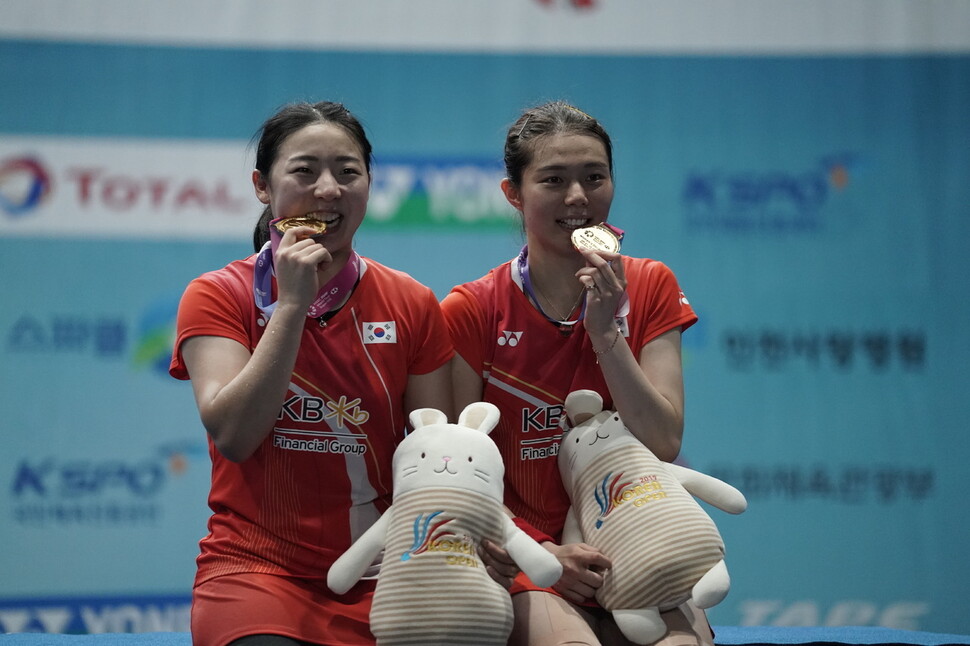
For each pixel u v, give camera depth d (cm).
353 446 627
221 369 607
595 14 1343
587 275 625
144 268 1295
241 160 1313
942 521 1319
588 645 568
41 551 1259
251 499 622
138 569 1271
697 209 1339
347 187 630
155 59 1305
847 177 1344
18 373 1270
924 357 1331
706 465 1320
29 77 1288
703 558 586
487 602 548
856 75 1346
